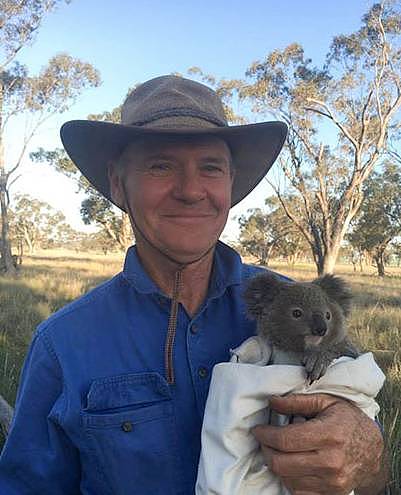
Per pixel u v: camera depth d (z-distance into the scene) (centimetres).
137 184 65
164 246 65
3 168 1066
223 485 57
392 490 124
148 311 67
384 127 935
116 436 62
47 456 65
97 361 65
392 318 397
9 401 178
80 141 75
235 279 69
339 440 57
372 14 935
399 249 1838
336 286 70
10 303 454
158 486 62
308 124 1021
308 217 1072
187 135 64
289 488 59
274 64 1026
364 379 62
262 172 81
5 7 1030
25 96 1105
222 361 67
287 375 59
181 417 64
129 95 72
